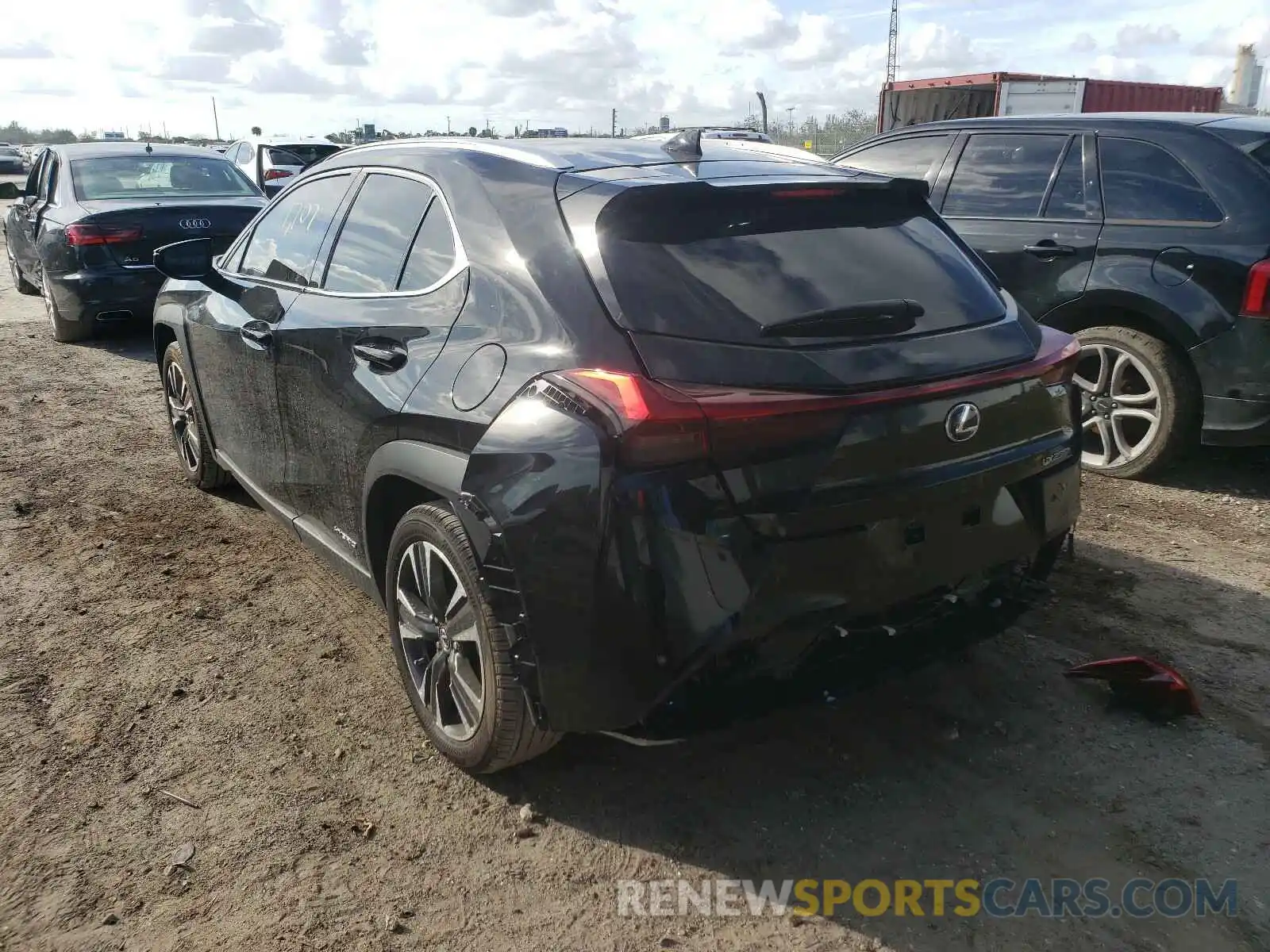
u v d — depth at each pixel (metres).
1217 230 4.87
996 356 2.70
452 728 2.98
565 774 2.98
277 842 2.72
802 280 2.62
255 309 4.04
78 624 3.94
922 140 6.32
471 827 2.77
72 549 4.66
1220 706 3.21
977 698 3.29
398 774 3.00
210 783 2.97
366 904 2.50
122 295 8.38
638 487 2.26
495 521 2.50
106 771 3.03
